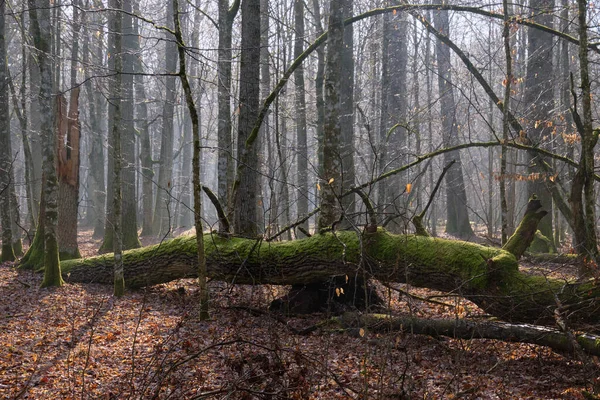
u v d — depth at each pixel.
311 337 8.30
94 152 33.16
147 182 27.83
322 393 5.98
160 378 5.80
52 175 12.16
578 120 8.89
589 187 8.53
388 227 18.06
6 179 16.00
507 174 10.77
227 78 13.63
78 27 19.11
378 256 8.92
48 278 12.14
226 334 7.68
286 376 5.46
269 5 23.11
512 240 8.69
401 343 7.57
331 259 9.32
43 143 12.09
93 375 6.76
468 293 8.22
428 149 23.02
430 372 6.69
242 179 12.17
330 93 10.51
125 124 20.91
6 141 16.06
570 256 13.88
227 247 10.45
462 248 8.52
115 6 17.88
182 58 8.91
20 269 14.02
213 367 6.75
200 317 9.25
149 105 39.03
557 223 20.06
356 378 6.37
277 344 5.58
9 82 17.05
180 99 30.88
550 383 6.40
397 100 21.89
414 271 8.73
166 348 7.59
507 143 10.70
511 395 5.99
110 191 20.42
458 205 25.48
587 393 5.61
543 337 7.00
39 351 7.67
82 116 37.94
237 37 23.20
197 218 9.20
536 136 15.37
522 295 7.53
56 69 22.89
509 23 11.28
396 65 22.25
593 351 6.55
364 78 28.78
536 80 16.97
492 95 11.96
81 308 10.39
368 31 23.89
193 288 12.42
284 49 19.31
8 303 10.66
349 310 9.52
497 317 8.05
